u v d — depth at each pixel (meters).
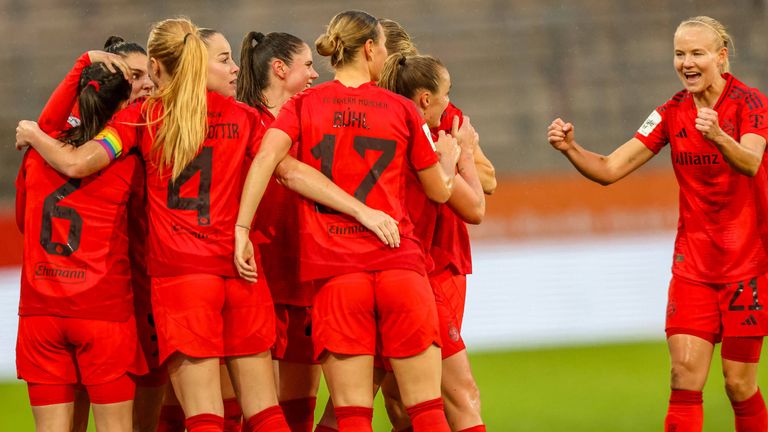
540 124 62.47
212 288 16.28
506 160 61.44
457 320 18.22
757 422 19.78
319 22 65.00
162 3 65.88
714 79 18.95
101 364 16.61
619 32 64.62
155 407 19.08
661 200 49.94
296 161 16.06
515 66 64.00
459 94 63.47
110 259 16.73
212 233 16.33
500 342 43.75
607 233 49.50
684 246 19.72
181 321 16.16
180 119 16.11
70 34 65.00
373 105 16.03
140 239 18.17
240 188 16.75
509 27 65.06
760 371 35.03
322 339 16.05
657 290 47.03
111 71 16.69
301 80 19.39
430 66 17.53
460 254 18.75
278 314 18.97
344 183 15.94
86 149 16.19
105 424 16.80
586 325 45.44
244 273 16.14
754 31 63.78
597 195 50.00
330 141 15.92
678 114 19.50
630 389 33.81
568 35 65.00
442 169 16.73
